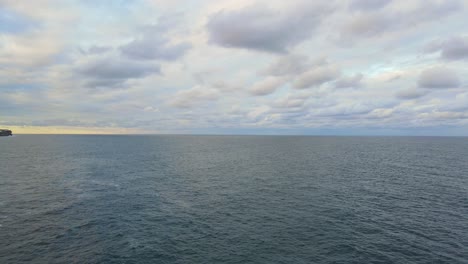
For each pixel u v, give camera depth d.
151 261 22.50
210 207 36.81
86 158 92.56
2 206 36.28
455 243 25.73
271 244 25.62
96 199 40.47
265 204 37.97
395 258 22.98
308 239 26.62
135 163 80.94
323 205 37.31
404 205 37.03
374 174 60.09
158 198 41.22
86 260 22.61
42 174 60.22
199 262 22.38
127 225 30.30
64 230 28.72
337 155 104.81
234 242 26.05
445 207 36.22
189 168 71.69
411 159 88.75
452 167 70.25
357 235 27.53
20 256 23.06
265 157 100.06
